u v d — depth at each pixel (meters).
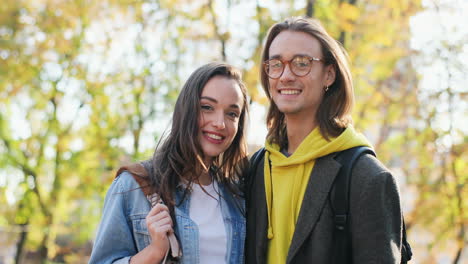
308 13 8.48
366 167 2.77
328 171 2.85
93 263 2.90
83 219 14.59
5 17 11.75
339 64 3.01
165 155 3.11
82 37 12.48
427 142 10.44
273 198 3.05
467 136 10.44
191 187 3.08
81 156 13.41
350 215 2.75
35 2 12.02
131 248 2.97
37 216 14.49
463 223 10.50
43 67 12.83
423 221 10.78
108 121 12.95
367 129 10.30
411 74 10.46
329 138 2.95
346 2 8.25
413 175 10.78
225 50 9.08
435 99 10.32
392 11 8.93
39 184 14.39
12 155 14.22
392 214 2.69
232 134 3.18
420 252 11.37
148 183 3.01
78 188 13.45
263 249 3.01
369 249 2.65
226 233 3.08
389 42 8.87
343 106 3.02
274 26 3.12
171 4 10.74
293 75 2.95
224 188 3.29
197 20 10.00
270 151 3.15
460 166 10.52
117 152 12.55
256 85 8.43
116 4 11.66
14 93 12.85
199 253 2.98
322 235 2.78
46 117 13.91
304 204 2.87
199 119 3.09
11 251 16.36
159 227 2.79
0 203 14.48
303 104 2.96
